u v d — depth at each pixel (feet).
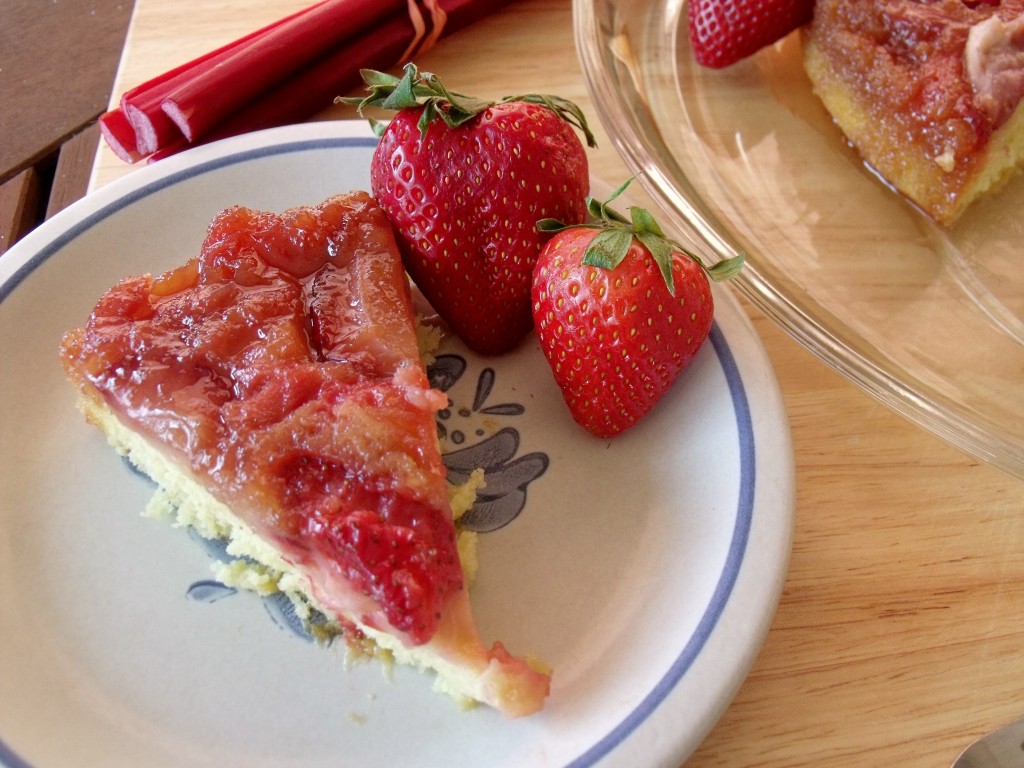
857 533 0.62
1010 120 0.76
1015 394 0.66
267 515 0.52
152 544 0.59
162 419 0.55
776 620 0.58
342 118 0.85
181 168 0.73
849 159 0.81
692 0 0.84
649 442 0.63
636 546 0.59
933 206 0.77
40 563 0.58
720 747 0.54
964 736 0.54
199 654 0.55
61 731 0.51
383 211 0.64
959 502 0.64
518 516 0.61
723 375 0.63
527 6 0.97
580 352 0.59
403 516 0.52
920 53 0.77
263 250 0.61
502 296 0.65
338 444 0.53
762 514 0.57
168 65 0.88
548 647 0.55
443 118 0.60
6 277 0.66
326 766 0.51
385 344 0.58
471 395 0.67
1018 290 0.73
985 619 0.59
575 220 0.64
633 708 0.50
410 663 0.55
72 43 0.96
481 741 0.51
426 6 0.87
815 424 0.67
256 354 0.57
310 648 0.55
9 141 0.88
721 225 0.71
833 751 0.54
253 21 0.93
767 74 0.86
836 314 0.70
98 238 0.70
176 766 0.51
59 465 0.62
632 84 0.80
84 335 0.60
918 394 0.62
